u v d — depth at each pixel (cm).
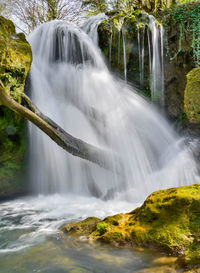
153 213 266
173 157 640
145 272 207
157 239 242
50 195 620
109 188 575
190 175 580
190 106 440
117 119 654
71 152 477
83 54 730
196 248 200
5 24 497
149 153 648
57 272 226
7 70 433
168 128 729
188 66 694
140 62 742
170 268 202
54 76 667
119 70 749
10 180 612
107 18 787
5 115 555
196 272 180
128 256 237
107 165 539
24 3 1467
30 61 484
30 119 448
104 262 233
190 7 691
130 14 759
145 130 682
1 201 573
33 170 635
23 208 507
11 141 589
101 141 618
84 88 675
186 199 250
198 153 600
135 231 260
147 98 757
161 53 737
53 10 1458
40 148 622
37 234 346
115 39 727
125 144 626
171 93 734
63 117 621
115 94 702
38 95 602
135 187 568
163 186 572
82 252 256
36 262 249
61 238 304
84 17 1495
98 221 320
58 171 629
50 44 748
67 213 466
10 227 386
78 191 614
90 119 636
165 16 742
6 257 266
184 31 692
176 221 248
